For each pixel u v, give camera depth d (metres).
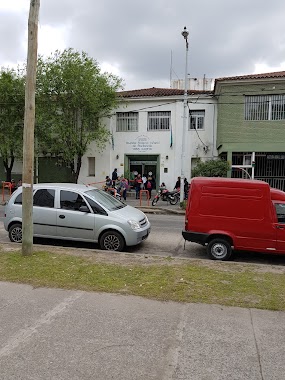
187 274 5.93
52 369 3.11
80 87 22.00
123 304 4.59
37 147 23.33
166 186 23.78
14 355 3.33
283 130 19.97
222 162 20.34
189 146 23.28
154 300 4.74
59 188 8.84
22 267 6.12
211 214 7.79
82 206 8.52
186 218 8.05
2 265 6.23
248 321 4.14
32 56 6.56
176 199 19.89
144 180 23.39
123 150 24.52
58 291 5.04
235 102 20.59
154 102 23.75
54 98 22.95
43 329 3.86
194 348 3.50
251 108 20.50
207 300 4.77
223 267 6.50
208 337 3.73
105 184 23.11
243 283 5.52
